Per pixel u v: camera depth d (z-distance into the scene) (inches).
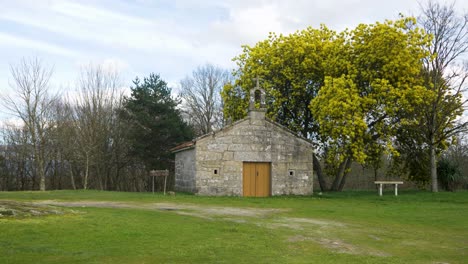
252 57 1254.3
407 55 1023.0
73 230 423.2
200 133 2160.4
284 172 1062.4
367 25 1109.7
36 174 1959.9
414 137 1165.1
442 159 1280.8
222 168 1021.2
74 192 973.8
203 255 350.0
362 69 1083.9
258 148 1049.5
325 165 1280.8
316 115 1074.7
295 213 669.3
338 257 367.2
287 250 387.2
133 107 1819.6
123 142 1872.5
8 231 402.0
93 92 1713.8
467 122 1085.8
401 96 996.6
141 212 585.3
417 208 759.1
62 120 1747.0
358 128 997.2
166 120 1798.7
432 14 1094.4
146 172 1966.0
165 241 398.6
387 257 376.8
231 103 1337.4
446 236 491.5
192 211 647.8
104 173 1851.6
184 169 1119.6
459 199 904.9
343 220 602.2
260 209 714.2
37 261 307.3
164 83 1942.7
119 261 319.9
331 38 1246.3
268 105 1237.1
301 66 1191.6
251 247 390.6
